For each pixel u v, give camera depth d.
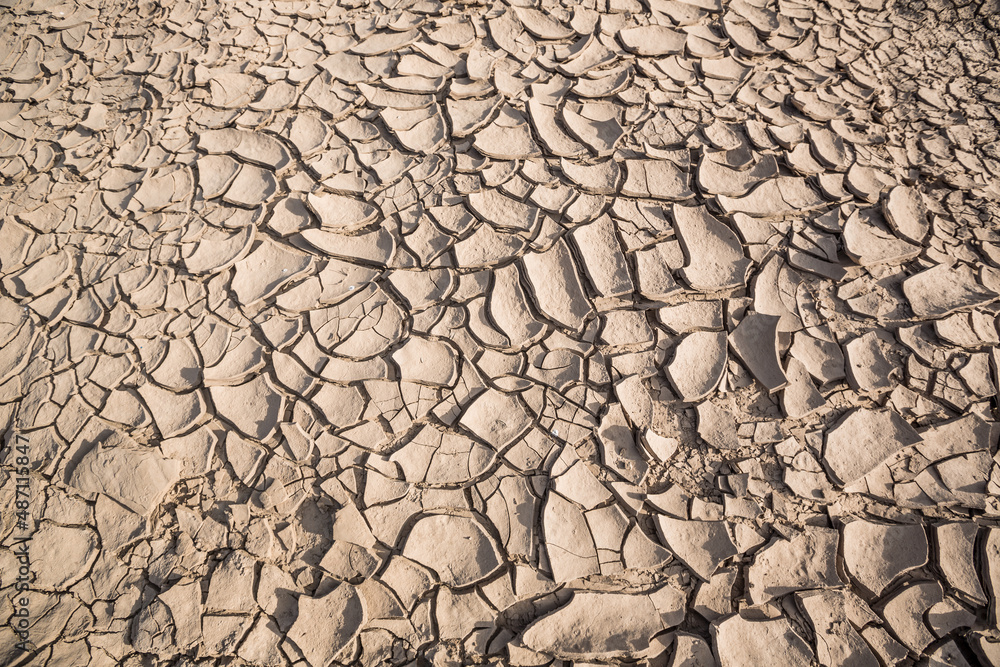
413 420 2.00
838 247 2.28
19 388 2.01
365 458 1.92
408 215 2.41
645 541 1.80
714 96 2.72
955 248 2.27
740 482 1.87
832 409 1.98
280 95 2.77
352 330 2.15
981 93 2.74
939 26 3.01
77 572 1.73
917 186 2.44
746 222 2.34
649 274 2.24
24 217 2.40
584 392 2.03
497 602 1.73
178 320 2.15
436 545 1.80
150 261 2.29
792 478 1.87
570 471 1.90
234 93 2.78
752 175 2.47
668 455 1.93
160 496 1.83
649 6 3.02
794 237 2.30
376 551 1.79
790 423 1.96
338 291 2.23
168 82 2.84
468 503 1.86
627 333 2.14
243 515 1.81
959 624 1.66
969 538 1.76
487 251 2.31
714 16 3.02
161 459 1.89
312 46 2.96
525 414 2.01
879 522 1.81
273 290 2.22
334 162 2.55
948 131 2.60
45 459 1.88
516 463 1.92
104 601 1.70
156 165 2.55
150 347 2.10
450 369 2.09
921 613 1.67
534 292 2.22
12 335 2.12
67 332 2.13
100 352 2.08
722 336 2.12
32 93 2.85
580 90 2.72
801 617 1.69
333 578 1.75
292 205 2.42
